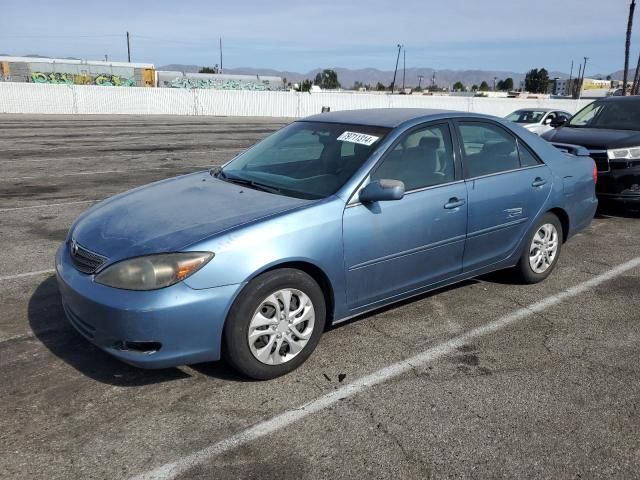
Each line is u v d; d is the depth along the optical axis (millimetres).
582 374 3613
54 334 3988
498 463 2750
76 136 18688
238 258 3182
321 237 3488
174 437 2896
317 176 3930
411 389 3391
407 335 4113
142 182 10203
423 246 4070
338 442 2883
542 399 3312
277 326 3383
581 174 5434
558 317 4500
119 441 2855
